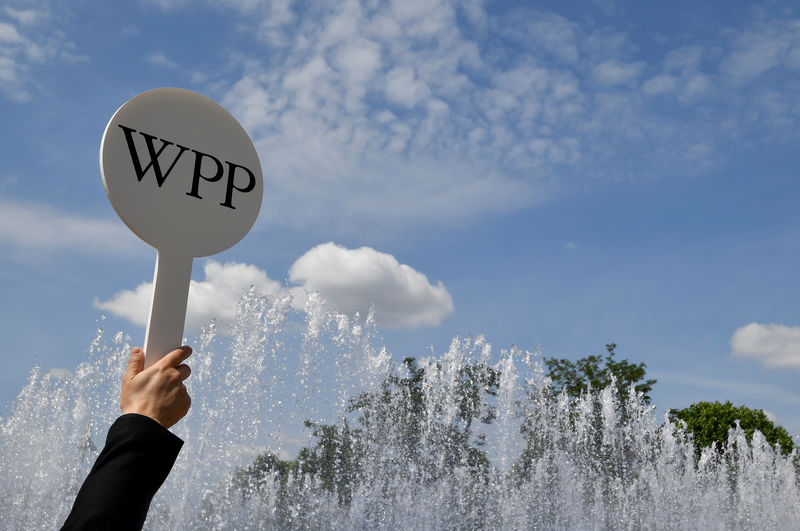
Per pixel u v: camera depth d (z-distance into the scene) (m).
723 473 14.47
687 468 13.73
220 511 7.05
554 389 11.24
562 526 10.34
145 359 1.36
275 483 7.36
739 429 21.44
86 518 0.86
